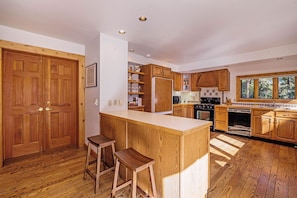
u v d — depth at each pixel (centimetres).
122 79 295
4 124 257
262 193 179
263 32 256
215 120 475
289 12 194
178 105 516
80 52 321
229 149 320
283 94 401
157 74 423
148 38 285
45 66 297
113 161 205
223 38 283
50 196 173
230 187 191
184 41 299
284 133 347
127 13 198
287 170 231
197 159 160
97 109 273
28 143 282
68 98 326
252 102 450
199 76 547
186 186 144
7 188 188
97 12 196
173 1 172
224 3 176
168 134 147
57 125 314
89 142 202
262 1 172
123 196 174
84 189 187
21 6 182
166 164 150
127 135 197
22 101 275
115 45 283
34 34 266
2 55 246
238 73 472
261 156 283
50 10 191
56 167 241
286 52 316
